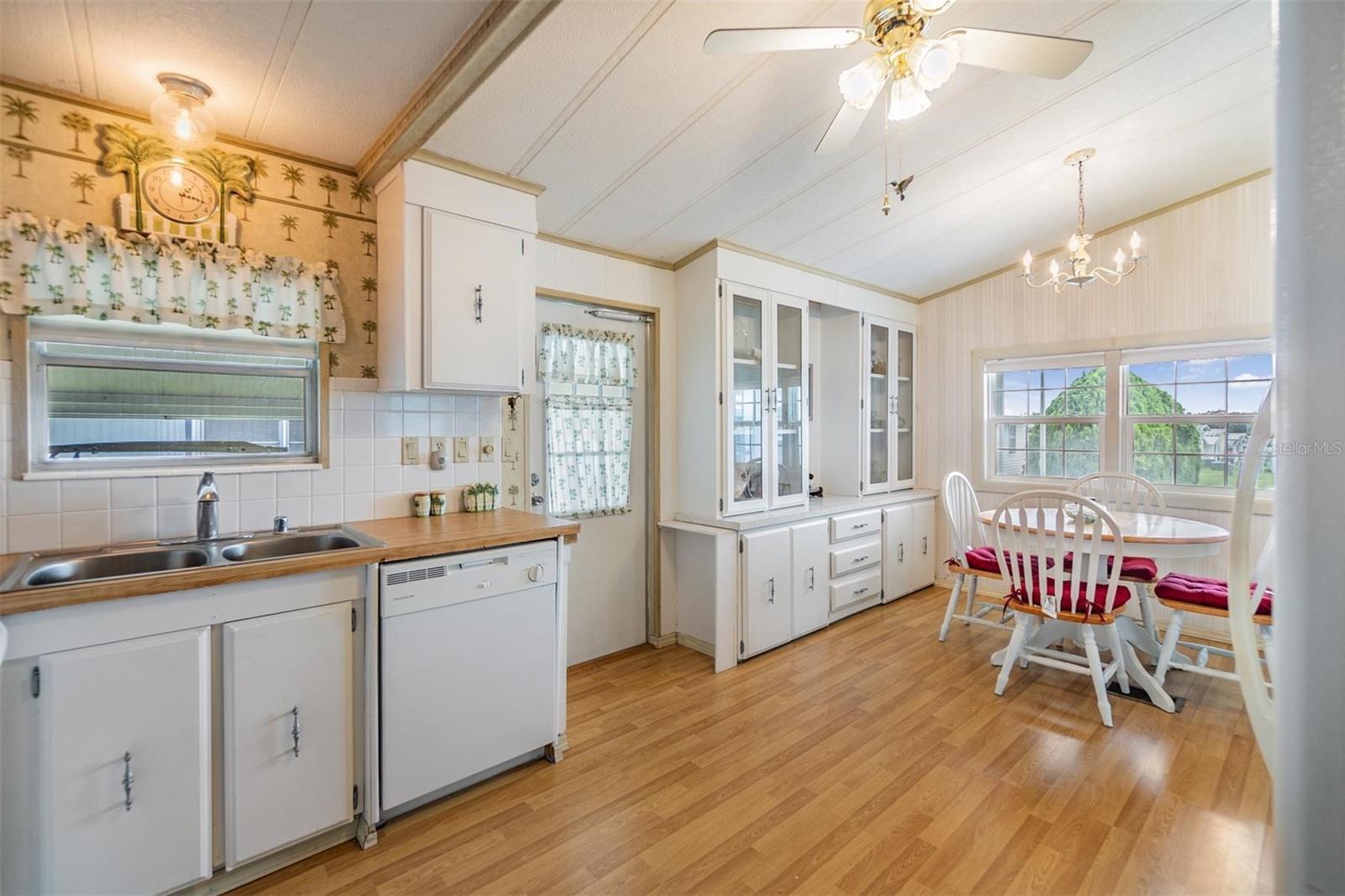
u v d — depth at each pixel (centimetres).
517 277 239
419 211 214
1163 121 261
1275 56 44
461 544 196
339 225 229
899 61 158
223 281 203
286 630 166
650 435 342
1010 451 426
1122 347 367
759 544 324
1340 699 41
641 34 177
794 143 241
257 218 212
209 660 155
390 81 183
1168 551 258
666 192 268
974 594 368
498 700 206
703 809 194
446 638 193
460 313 222
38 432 179
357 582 178
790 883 162
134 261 187
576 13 167
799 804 196
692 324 337
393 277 219
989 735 237
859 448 418
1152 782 204
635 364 337
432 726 190
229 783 158
